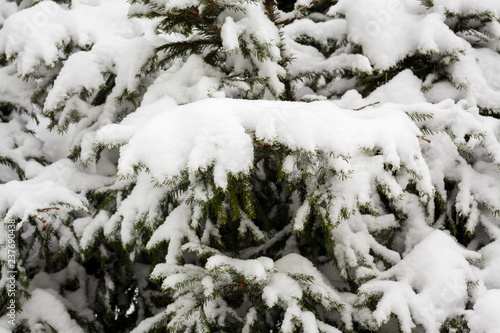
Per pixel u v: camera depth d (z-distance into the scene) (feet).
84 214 8.83
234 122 5.14
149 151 5.10
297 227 5.98
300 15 8.02
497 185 7.01
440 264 6.05
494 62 8.32
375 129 5.40
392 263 6.71
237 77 7.88
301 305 5.74
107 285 9.73
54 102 7.88
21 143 9.80
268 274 6.11
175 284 5.60
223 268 5.49
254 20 6.97
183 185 6.54
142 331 7.39
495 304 5.44
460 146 6.38
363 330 7.11
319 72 8.38
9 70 10.12
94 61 8.15
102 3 9.40
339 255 6.61
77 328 8.59
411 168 5.35
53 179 8.23
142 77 8.52
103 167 9.07
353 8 8.68
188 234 6.58
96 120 8.89
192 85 7.54
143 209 6.78
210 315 6.59
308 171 5.38
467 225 6.89
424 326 5.61
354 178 5.62
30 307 8.42
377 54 8.13
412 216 7.22
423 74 8.58
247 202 5.68
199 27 7.54
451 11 7.95
